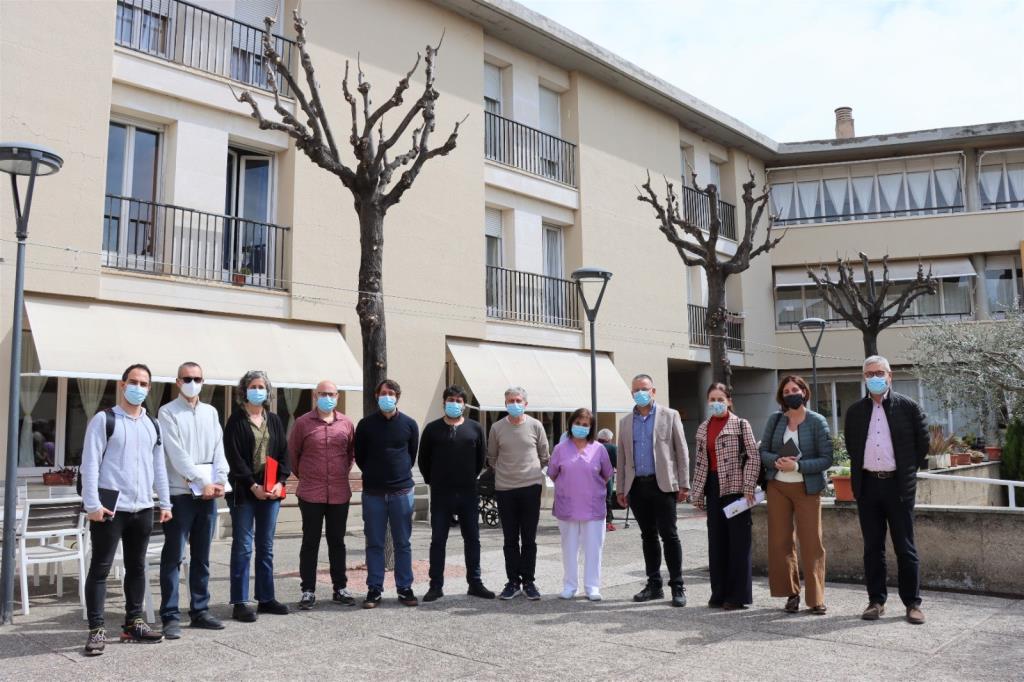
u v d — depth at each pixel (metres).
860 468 6.25
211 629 5.95
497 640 5.63
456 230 15.29
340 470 6.81
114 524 5.43
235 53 12.98
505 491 7.10
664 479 6.84
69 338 10.30
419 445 7.20
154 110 11.81
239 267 12.75
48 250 10.44
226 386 12.34
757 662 5.04
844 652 5.24
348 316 13.48
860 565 7.57
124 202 11.72
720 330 14.35
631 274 19.22
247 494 6.35
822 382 24.52
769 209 24.92
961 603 6.64
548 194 17.50
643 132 20.16
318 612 6.52
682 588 6.78
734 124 22.31
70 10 10.91
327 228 13.36
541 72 17.97
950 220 23.77
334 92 13.63
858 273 24.16
